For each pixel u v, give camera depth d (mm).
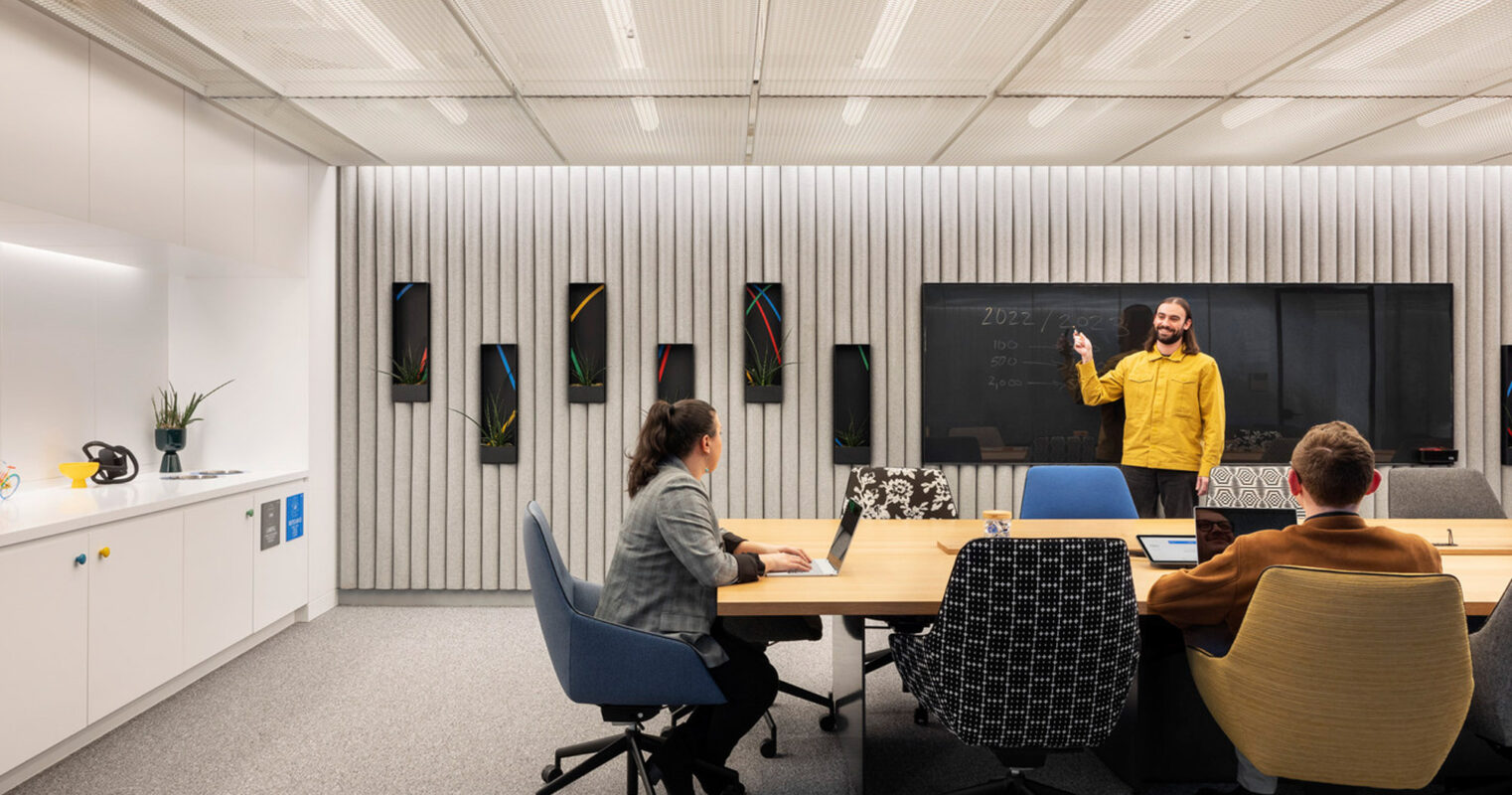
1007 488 4855
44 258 3561
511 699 3277
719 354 4844
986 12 2836
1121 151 4410
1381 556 1825
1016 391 4840
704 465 2455
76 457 3727
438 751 2789
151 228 3256
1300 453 1936
